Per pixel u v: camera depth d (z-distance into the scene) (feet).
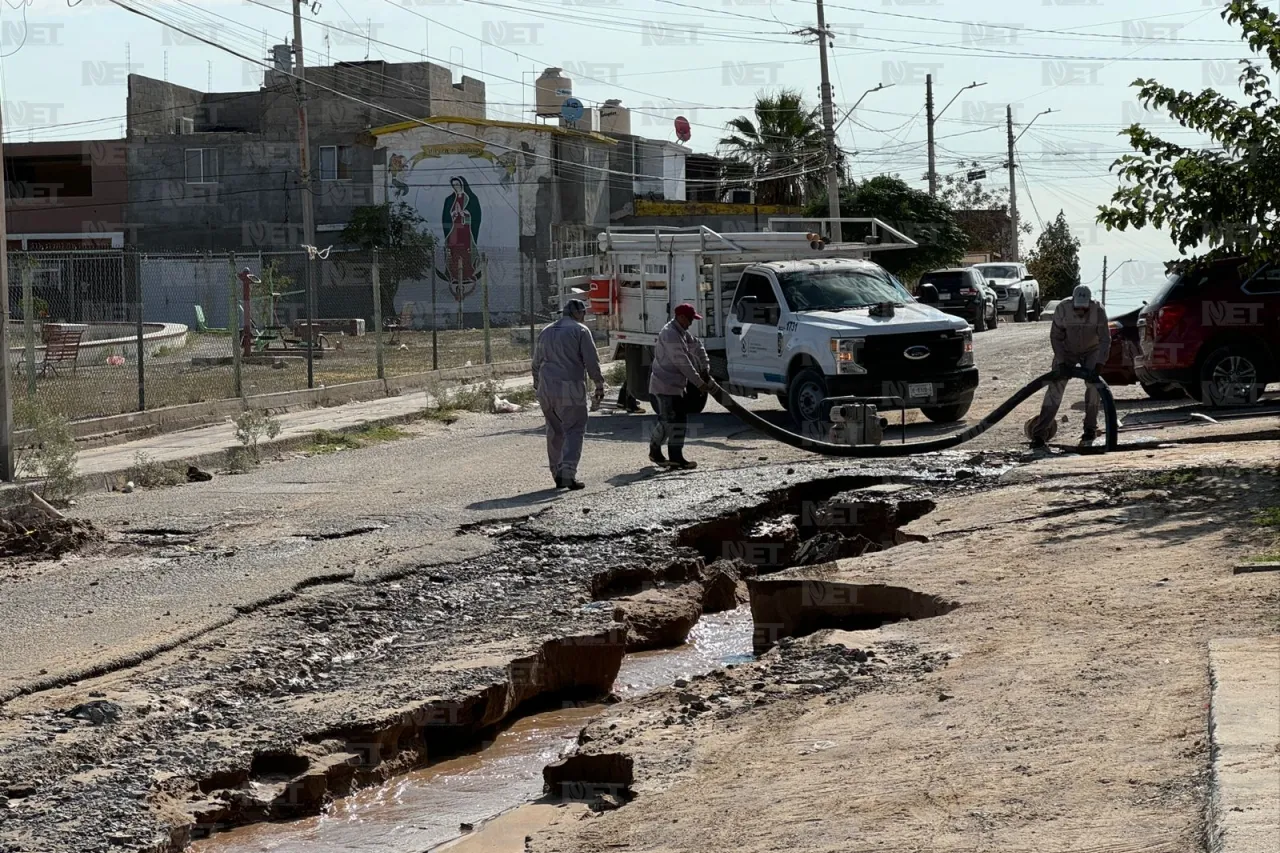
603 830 17.19
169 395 74.28
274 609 30.66
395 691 25.12
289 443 61.62
